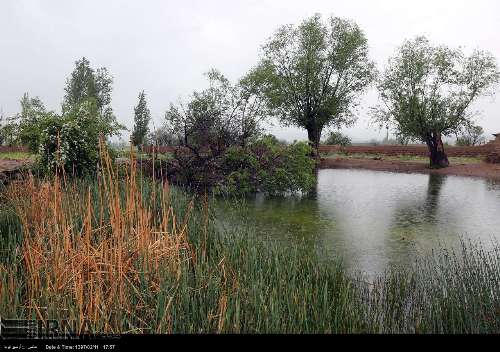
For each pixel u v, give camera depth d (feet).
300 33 124.77
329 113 125.90
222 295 13.56
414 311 16.94
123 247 13.98
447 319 15.61
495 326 15.01
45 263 12.99
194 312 12.81
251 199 51.62
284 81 118.21
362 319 15.75
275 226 35.47
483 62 102.22
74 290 12.28
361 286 20.39
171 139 54.85
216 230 24.34
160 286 12.63
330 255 26.61
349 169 113.80
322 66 125.59
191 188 48.83
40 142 35.47
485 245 30.63
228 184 51.13
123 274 12.66
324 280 18.70
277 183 55.26
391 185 72.95
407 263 25.36
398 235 33.47
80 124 36.88
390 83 109.81
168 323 12.07
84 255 13.05
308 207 46.75
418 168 111.04
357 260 25.81
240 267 17.66
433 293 17.56
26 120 38.04
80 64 151.33
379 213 44.04
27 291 13.09
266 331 12.74
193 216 24.48
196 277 14.69
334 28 126.62
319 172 103.24
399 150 147.13
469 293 16.72
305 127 130.11
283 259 19.07
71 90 150.20
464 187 70.79
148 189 26.61
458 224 38.63
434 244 30.68
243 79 78.59
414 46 107.04
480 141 161.17
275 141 61.11
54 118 37.01
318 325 14.06
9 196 25.54
